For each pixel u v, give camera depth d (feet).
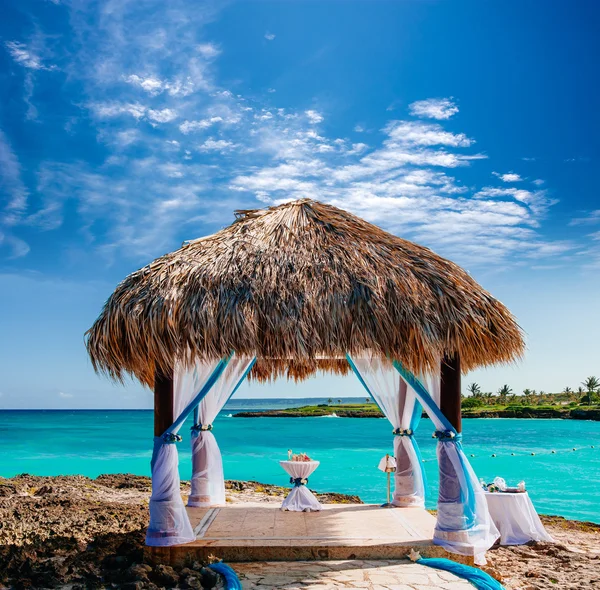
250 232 22.31
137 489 37.68
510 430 132.87
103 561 18.72
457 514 19.51
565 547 22.74
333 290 19.39
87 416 310.45
